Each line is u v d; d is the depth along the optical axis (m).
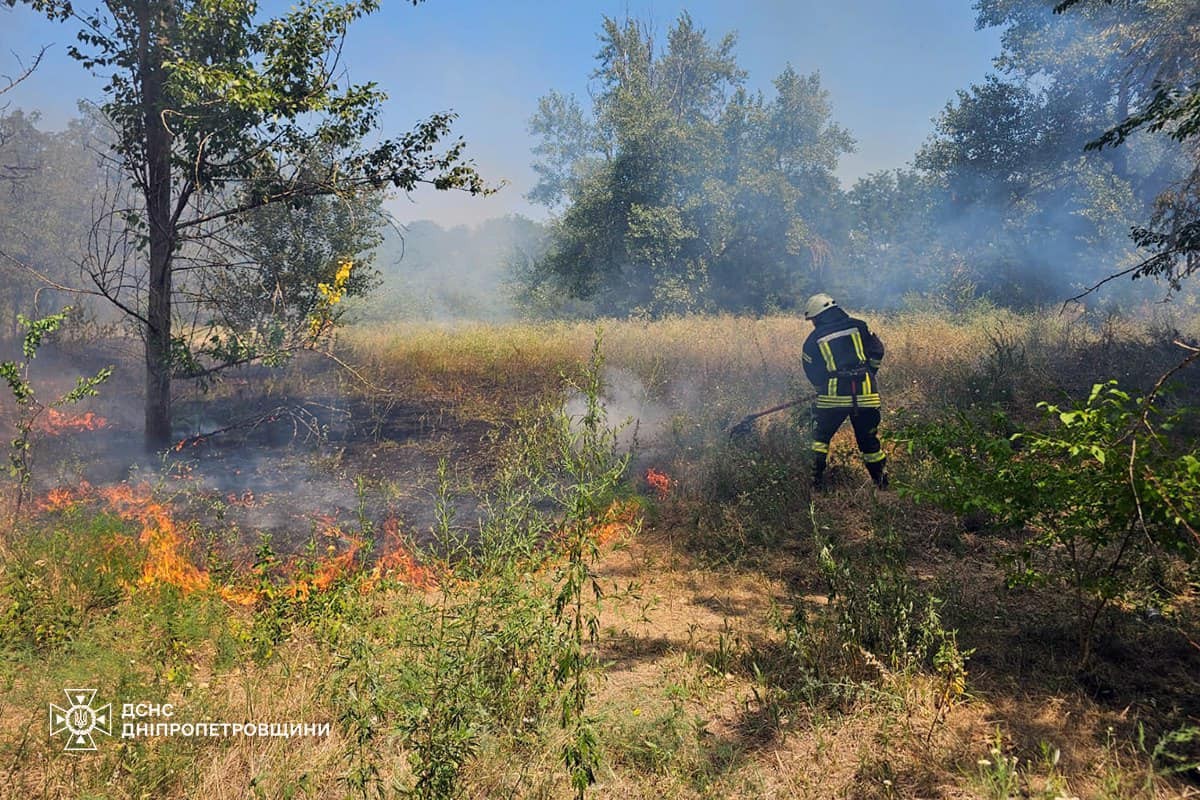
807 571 4.81
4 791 2.74
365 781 2.60
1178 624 3.66
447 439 8.48
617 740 2.98
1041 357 9.71
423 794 2.53
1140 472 3.07
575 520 3.24
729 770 2.81
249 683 3.43
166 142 7.61
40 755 2.95
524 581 3.30
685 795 2.71
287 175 8.20
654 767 2.88
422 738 2.70
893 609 3.62
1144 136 21.28
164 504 5.96
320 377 12.12
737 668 3.61
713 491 6.18
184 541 5.00
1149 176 22.11
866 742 2.94
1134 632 3.63
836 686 3.15
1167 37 10.26
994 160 25.17
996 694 3.24
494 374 11.96
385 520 5.93
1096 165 22.91
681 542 5.39
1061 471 3.37
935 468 5.57
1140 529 3.33
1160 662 3.40
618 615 4.30
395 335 16.42
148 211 7.70
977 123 25.27
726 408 8.34
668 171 27.77
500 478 4.50
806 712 3.15
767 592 4.58
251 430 8.75
